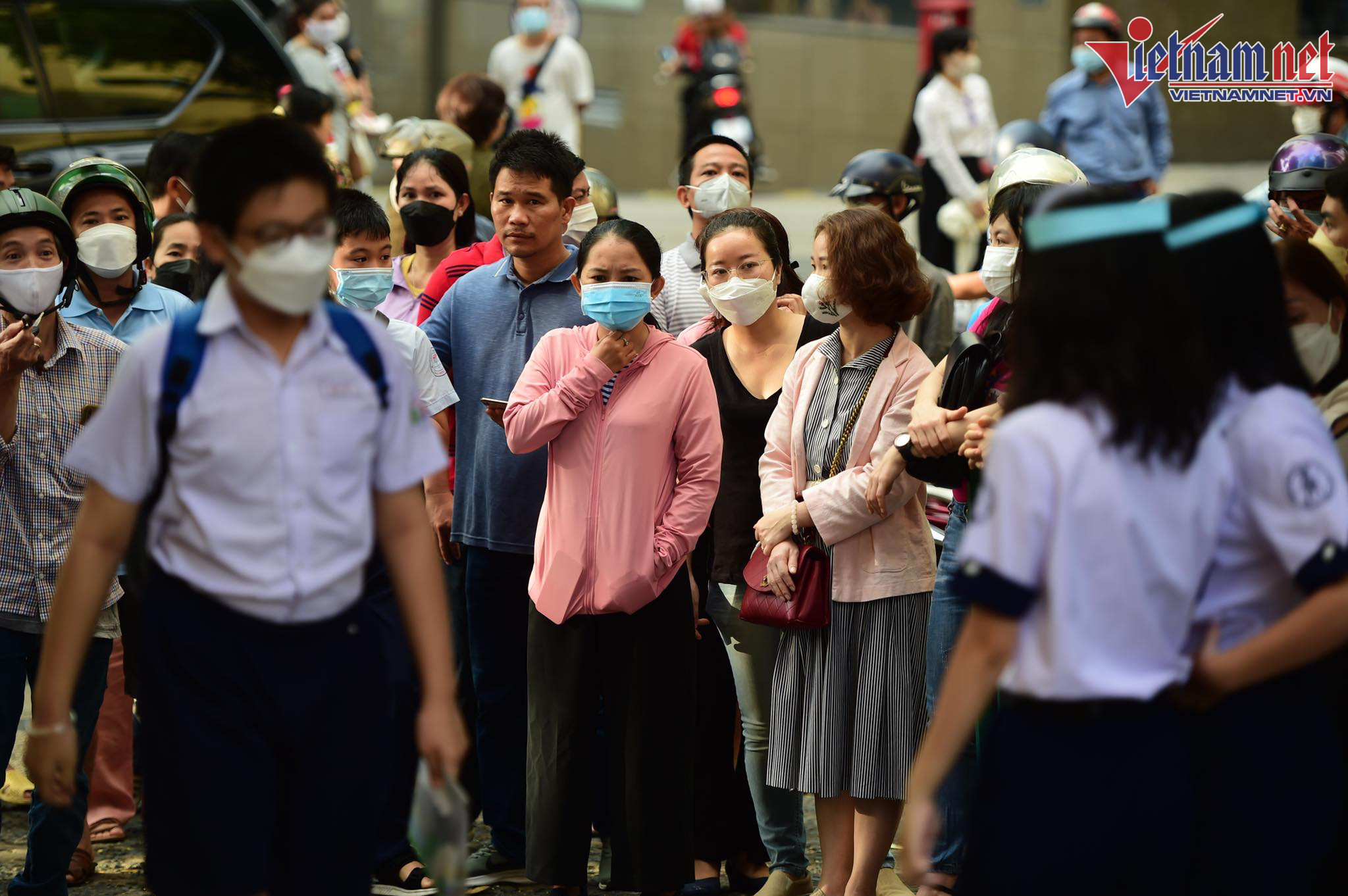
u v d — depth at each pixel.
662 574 12.66
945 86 31.20
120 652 15.09
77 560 8.50
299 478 8.52
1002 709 8.52
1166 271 7.82
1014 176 12.20
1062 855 7.85
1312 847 8.35
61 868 12.35
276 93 24.88
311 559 8.59
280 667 8.70
